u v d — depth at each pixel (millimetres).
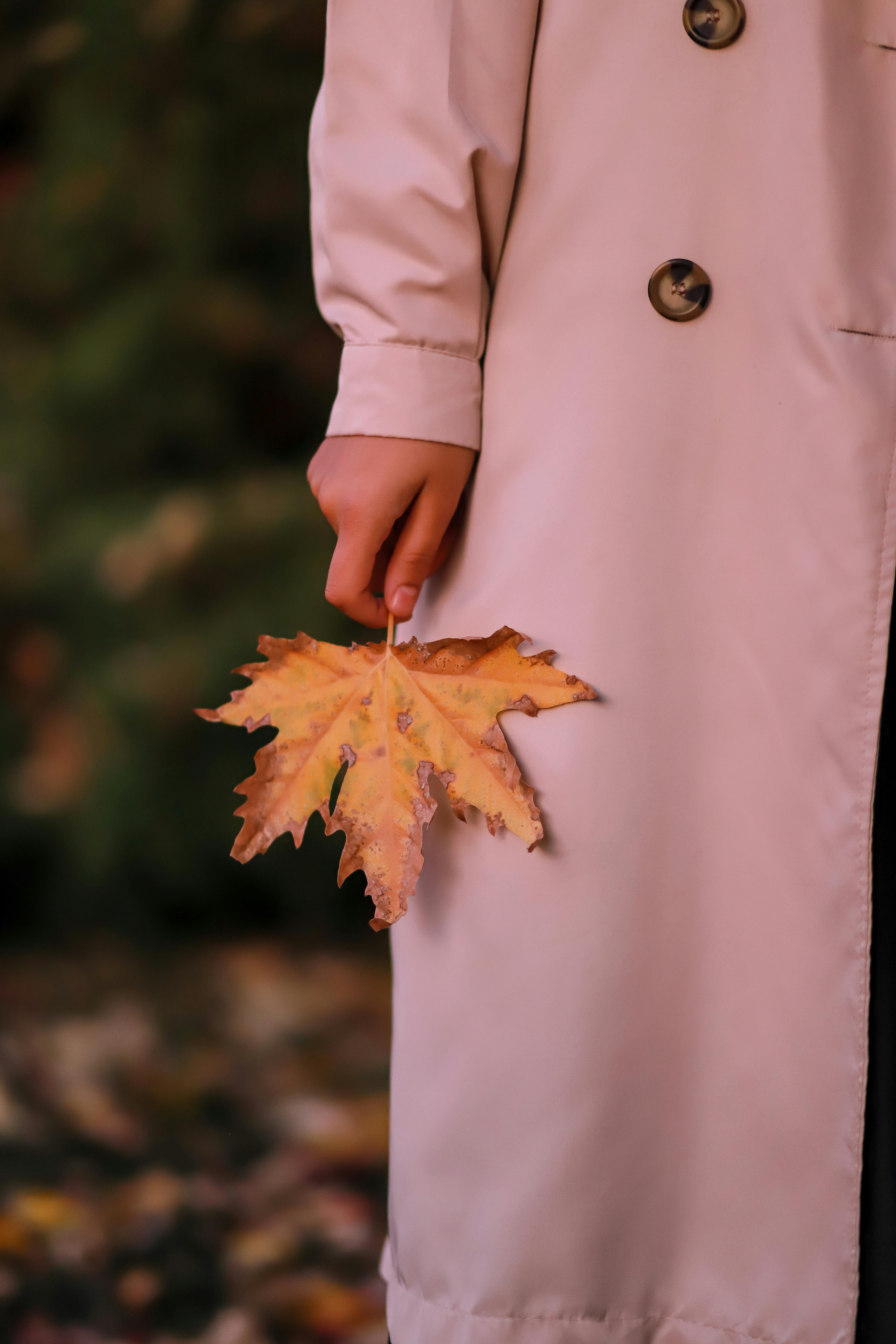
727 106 1343
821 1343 1325
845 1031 1327
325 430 3652
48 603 3480
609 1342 1343
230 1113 2396
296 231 3521
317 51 3361
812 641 1330
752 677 1341
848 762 1325
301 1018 2930
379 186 1351
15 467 3502
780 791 1337
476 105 1350
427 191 1343
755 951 1342
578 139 1356
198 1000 3020
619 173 1348
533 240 1368
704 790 1346
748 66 1341
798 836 1333
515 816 1325
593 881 1328
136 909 3535
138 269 3547
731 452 1344
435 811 1354
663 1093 1348
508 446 1369
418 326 1352
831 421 1324
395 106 1353
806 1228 1333
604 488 1337
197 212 3420
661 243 1343
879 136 1346
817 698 1329
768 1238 1340
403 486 1353
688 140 1342
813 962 1331
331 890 3539
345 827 1342
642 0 1346
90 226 3457
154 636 3375
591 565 1335
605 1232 1337
